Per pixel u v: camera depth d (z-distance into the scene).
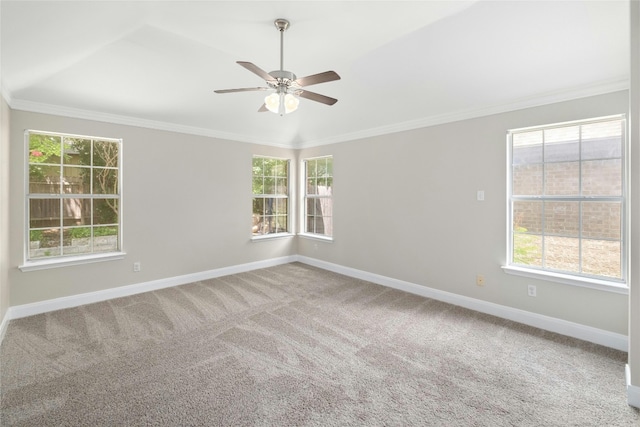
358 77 3.47
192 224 4.56
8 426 1.74
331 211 5.30
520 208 3.25
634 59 1.93
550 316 3.02
